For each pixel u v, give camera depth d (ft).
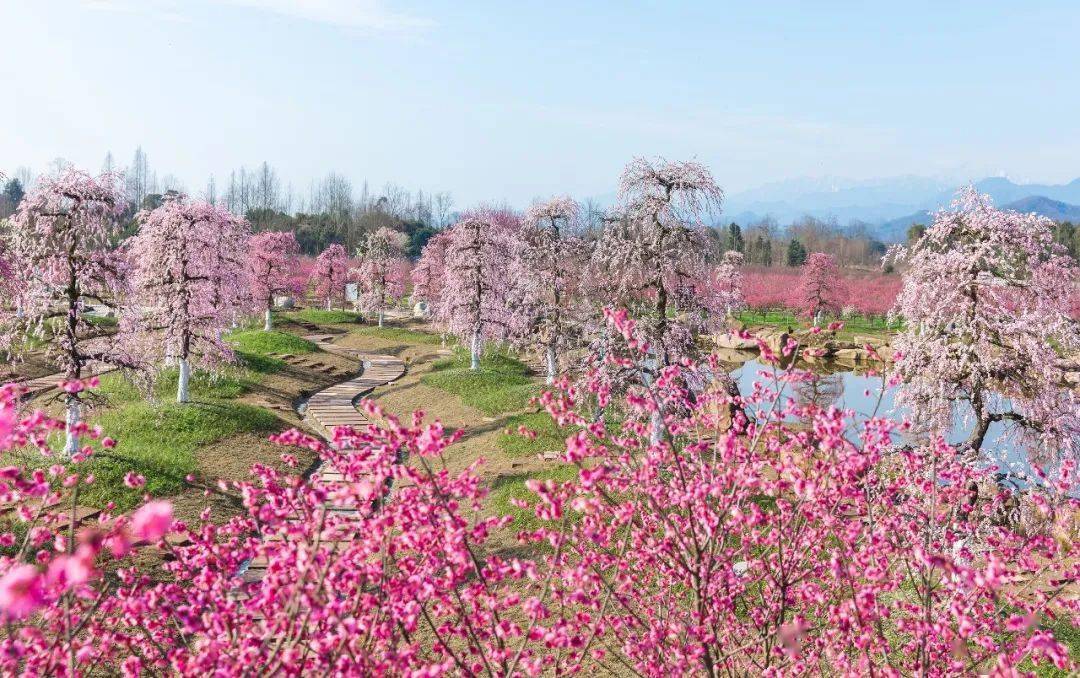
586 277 79.20
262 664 14.84
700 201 63.00
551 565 17.92
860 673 19.22
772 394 22.29
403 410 96.99
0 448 12.85
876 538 21.18
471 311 112.16
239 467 64.34
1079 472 27.94
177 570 19.43
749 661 21.76
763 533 24.41
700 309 65.36
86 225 58.80
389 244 207.41
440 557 17.67
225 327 84.53
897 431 24.82
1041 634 14.94
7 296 59.36
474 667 17.88
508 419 78.69
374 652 17.12
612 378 53.11
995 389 49.85
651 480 22.02
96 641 17.21
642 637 20.72
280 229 334.24
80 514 46.09
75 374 59.06
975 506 35.17
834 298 232.12
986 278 48.60
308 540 15.99
